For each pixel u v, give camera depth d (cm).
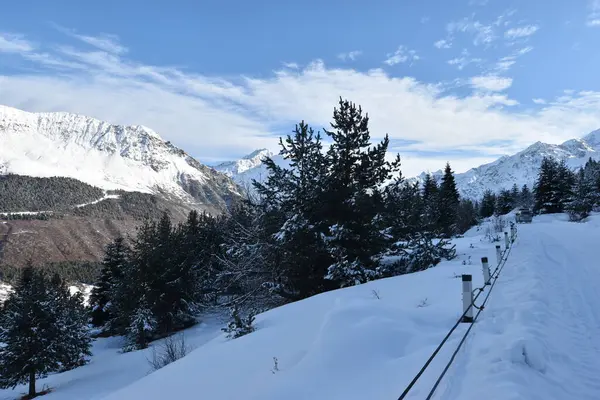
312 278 1981
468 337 559
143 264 3441
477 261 1416
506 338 505
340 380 499
